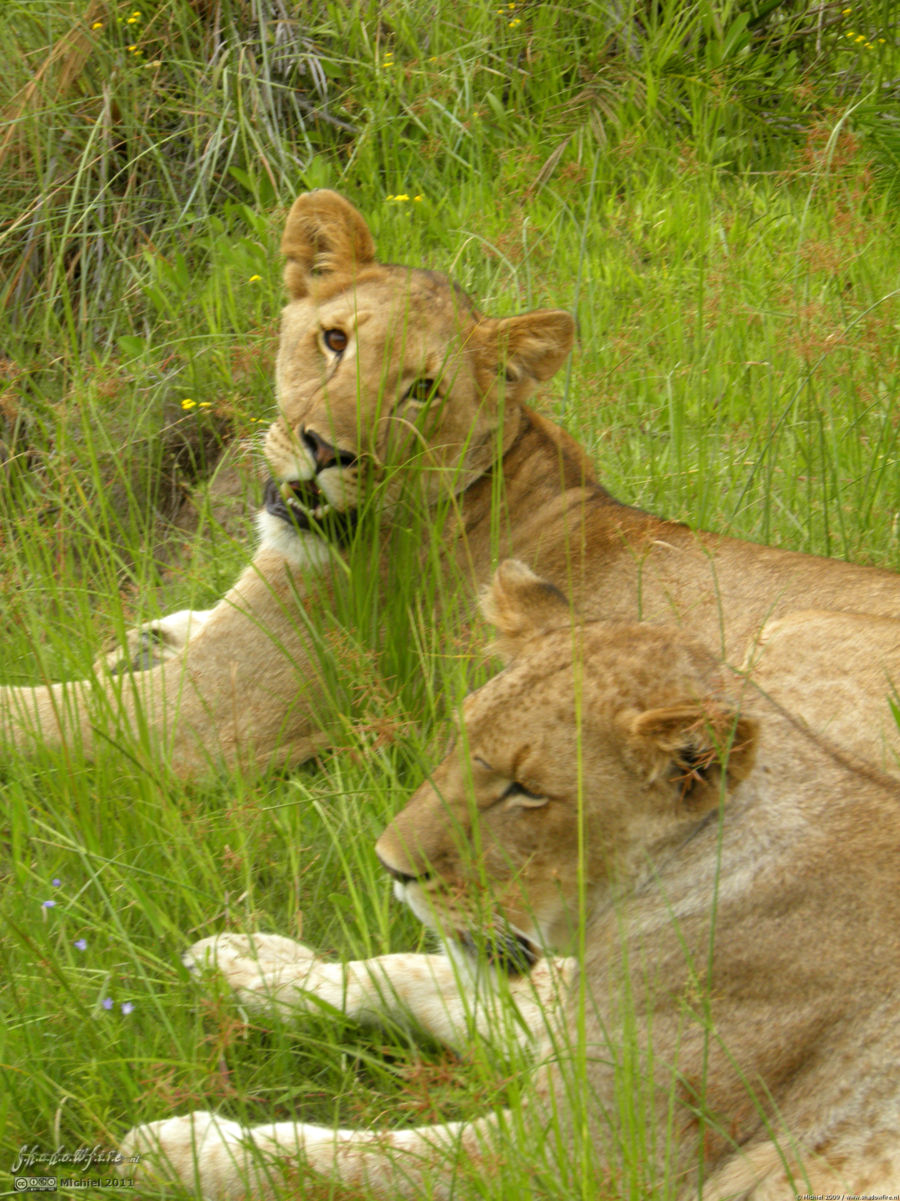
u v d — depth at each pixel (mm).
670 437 10258
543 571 7805
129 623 8180
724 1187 4629
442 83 13352
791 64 14891
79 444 10305
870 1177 4398
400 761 7293
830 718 6750
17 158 12688
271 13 13570
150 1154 4984
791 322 10586
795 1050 4660
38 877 6223
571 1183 4555
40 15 12695
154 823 6613
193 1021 5723
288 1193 4730
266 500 8023
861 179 12422
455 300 7875
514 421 8094
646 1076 4645
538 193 12898
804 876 4754
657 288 11898
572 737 4926
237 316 11352
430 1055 5891
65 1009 5492
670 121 14234
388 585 7758
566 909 5121
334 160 13234
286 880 6703
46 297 12047
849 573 7422
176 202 12344
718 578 7438
